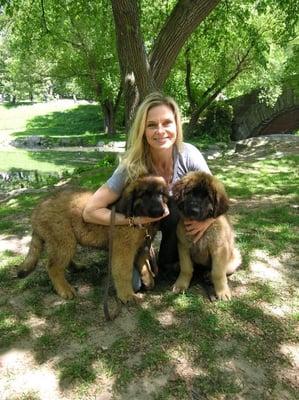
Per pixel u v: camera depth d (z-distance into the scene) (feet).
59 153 31.71
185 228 4.58
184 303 4.66
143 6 18.19
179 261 5.16
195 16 10.84
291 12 14.47
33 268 4.92
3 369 3.81
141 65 11.02
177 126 4.66
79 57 34.58
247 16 17.93
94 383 3.60
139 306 4.65
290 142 18.28
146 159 4.67
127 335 4.18
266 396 3.43
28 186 16.02
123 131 42.14
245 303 4.66
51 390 3.55
